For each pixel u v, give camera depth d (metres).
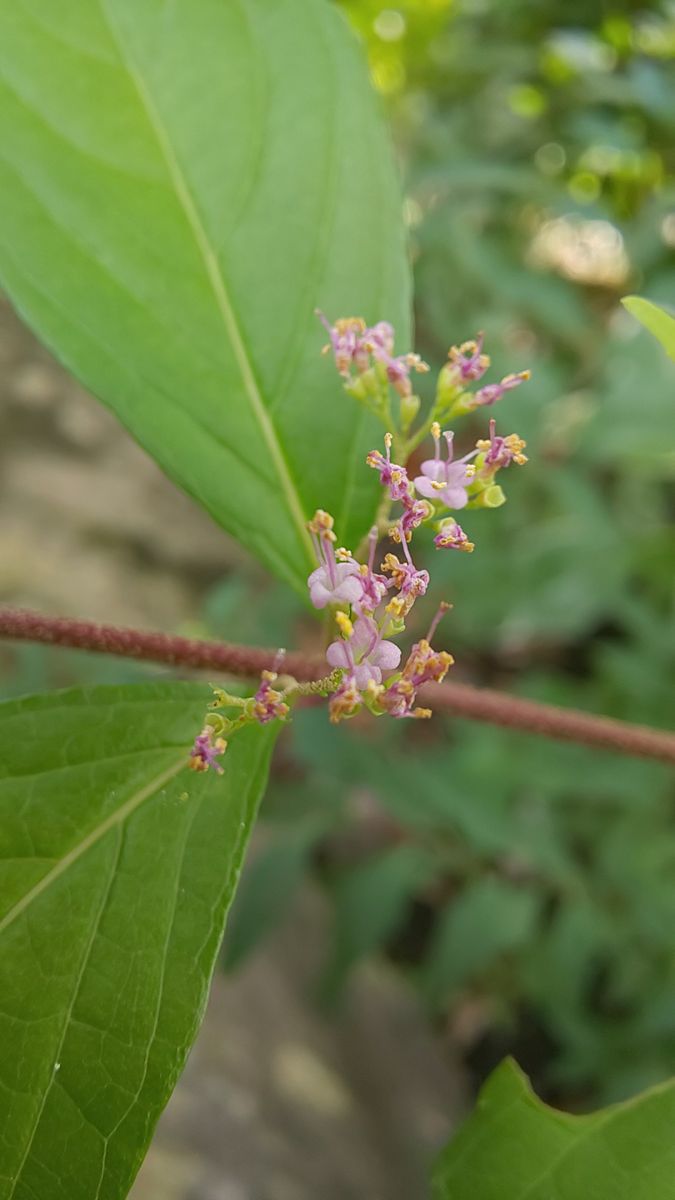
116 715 0.11
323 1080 0.25
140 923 0.10
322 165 0.13
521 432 0.31
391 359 0.12
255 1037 0.25
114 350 0.12
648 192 0.41
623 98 0.36
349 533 0.13
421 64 0.44
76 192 0.13
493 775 0.27
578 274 0.46
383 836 0.33
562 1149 0.11
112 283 0.13
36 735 0.11
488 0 0.43
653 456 0.30
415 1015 0.32
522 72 0.42
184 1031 0.10
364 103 0.13
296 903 0.32
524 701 0.13
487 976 0.32
